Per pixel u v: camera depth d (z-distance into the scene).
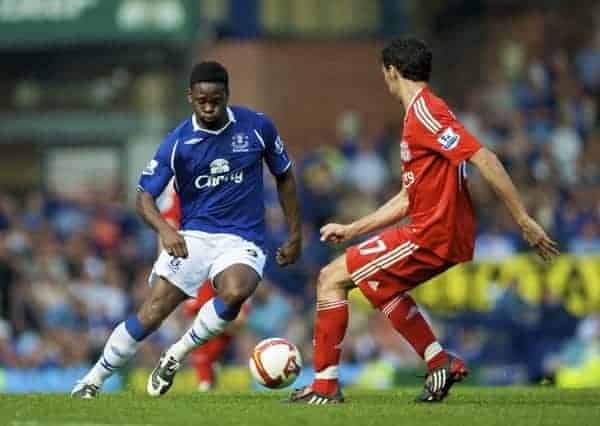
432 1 100.56
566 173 86.75
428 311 72.44
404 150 33.25
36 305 77.69
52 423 29.19
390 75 33.50
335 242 34.62
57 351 75.81
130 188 94.81
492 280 72.62
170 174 35.25
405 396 36.97
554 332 71.88
